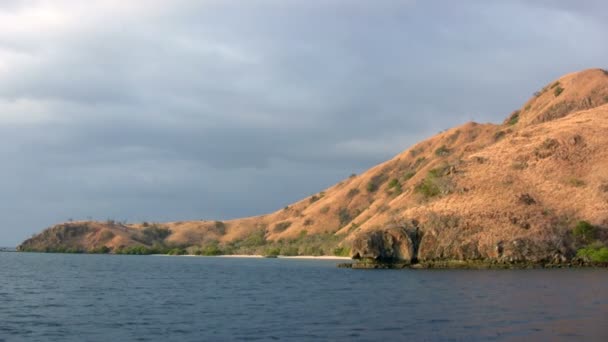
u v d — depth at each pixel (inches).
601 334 1293.1
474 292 2244.1
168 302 2144.4
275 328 1467.8
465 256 3902.6
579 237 3934.5
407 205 5959.6
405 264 4097.0
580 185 4468.5
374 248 4195.4
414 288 2524.6
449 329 1396.4
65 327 1537.9
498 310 1692.9
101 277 3750.0
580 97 7185.0
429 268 3969.0
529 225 3956.7
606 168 4554.6
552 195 4411.9
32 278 3639.3
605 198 4212.6
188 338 1354.6
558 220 4089.6
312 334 1371.8
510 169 4840.1
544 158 4889.3
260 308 1907.0
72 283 3201.3
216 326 1518.2
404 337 1309.1
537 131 5610.2
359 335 1347.2
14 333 1450.5
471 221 4045.3
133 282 3262.8
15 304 2102.6
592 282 2546.8
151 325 1555.1
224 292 2559.1
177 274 4087.1
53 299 2284.7
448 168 5260.8
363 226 6535.4
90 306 2021.4
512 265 3767.2
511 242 3811.5
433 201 4623.5
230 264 5944.9
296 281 3221.0
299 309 1861.5
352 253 4301.2
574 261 3759.8
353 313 1733.5
